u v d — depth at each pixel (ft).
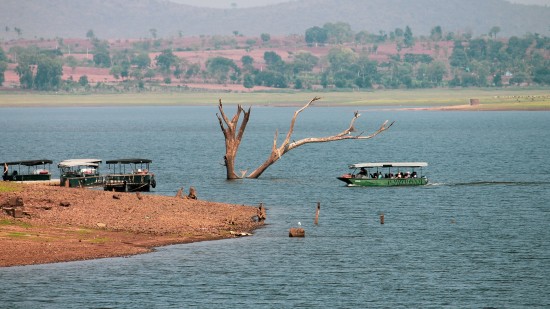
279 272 570.46
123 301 501.15
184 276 556.10
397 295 517.96
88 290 521.24
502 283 545.44
